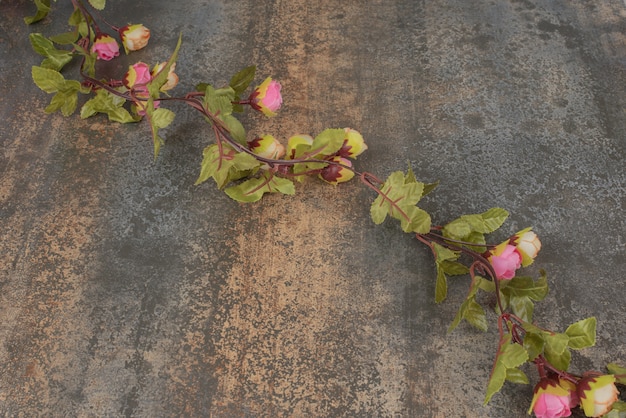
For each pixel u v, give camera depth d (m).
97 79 1.17
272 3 1.27
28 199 1.08
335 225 1.07
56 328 1.00
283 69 1.20
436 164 1.11
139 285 1.03
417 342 0.99
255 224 1.07
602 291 1.03
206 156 1.04
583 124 1.15
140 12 1.25
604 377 0.91
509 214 1.08
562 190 1.09
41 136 1.13
